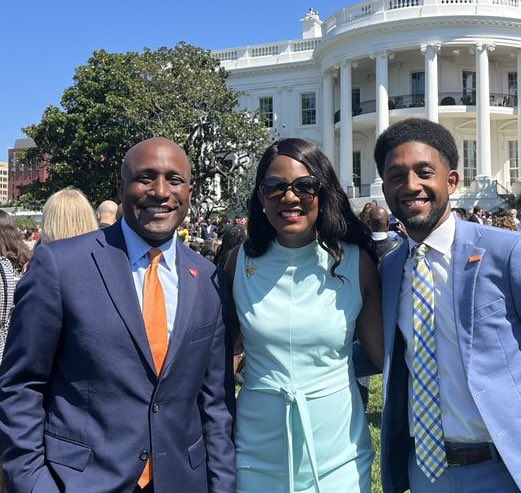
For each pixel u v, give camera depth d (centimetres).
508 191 3158
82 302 240
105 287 245
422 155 259
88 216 419
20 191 3559
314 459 266
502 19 3052
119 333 240
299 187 271
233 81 3969
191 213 3050
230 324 286
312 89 3797
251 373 288
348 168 3297
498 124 3481
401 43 3102
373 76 3572
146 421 240
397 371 280
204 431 271
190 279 264
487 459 258
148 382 243
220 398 275
